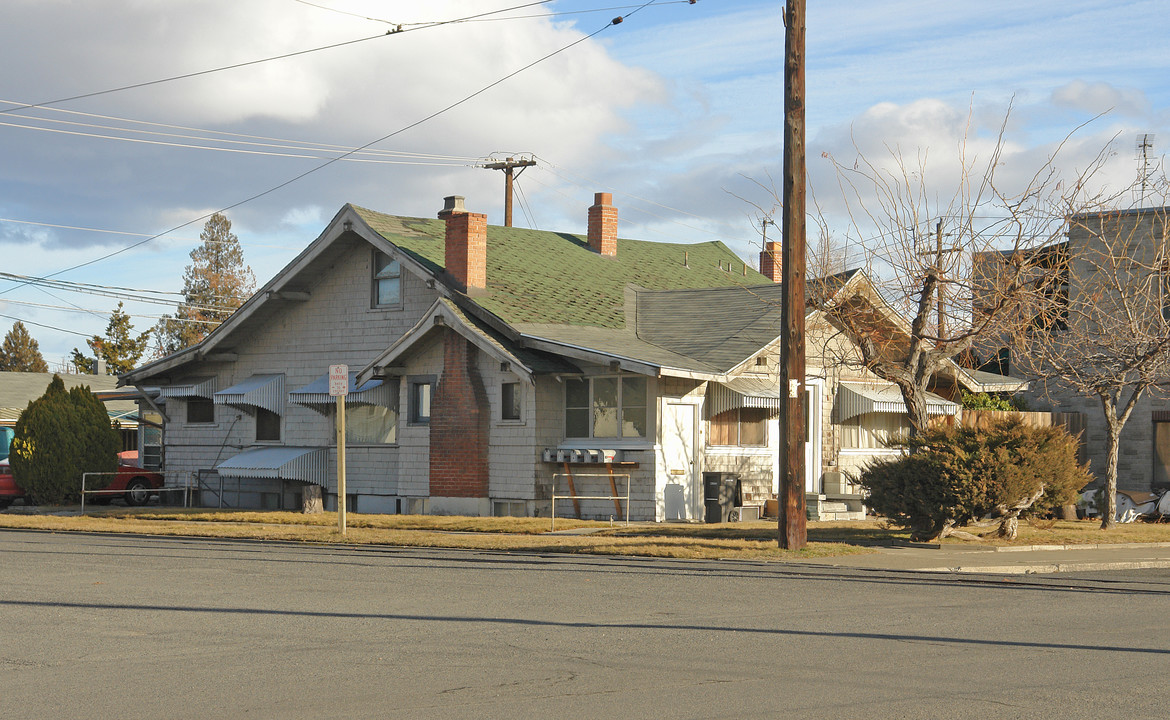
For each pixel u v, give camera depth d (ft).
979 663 27.94
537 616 35.14
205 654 28.86
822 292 74.28
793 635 31.83
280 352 100.27
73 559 52.90
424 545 61.05
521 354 82.07
